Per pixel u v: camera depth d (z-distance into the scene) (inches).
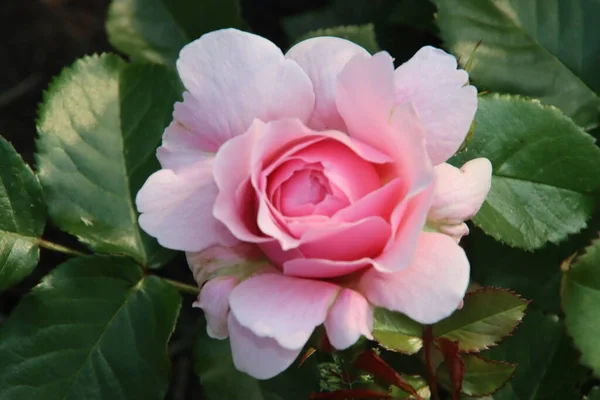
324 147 17.5
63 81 20.5
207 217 17.8
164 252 20.1
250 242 17.9
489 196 19.9
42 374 19.5
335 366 19.1
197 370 20.1
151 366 19.6
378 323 18.8
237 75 17.8
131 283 19.9
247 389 19.9
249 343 17.6
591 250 19.2
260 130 17.3
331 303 17.4
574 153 19.8
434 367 19.3
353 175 17.4
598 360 18.9
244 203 17.5
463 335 18.9
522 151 19.9
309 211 17.3
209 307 17.9
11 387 19.4
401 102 17.8
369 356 18.4
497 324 18.8
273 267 17.9
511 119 19.9
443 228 17.8
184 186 17.9
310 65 18.1
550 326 19.9
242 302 17.3
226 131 18.0
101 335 19.6
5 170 20.0
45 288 19.7
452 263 17.3
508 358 20.0
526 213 19.8
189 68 17.8
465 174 17.9
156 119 20.5
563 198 19.9
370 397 18.6
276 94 17.8
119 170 20.4
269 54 17.8
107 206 20.2
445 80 17.8
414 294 17.3
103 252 20.0
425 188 17.1
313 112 18.0
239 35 17.8
